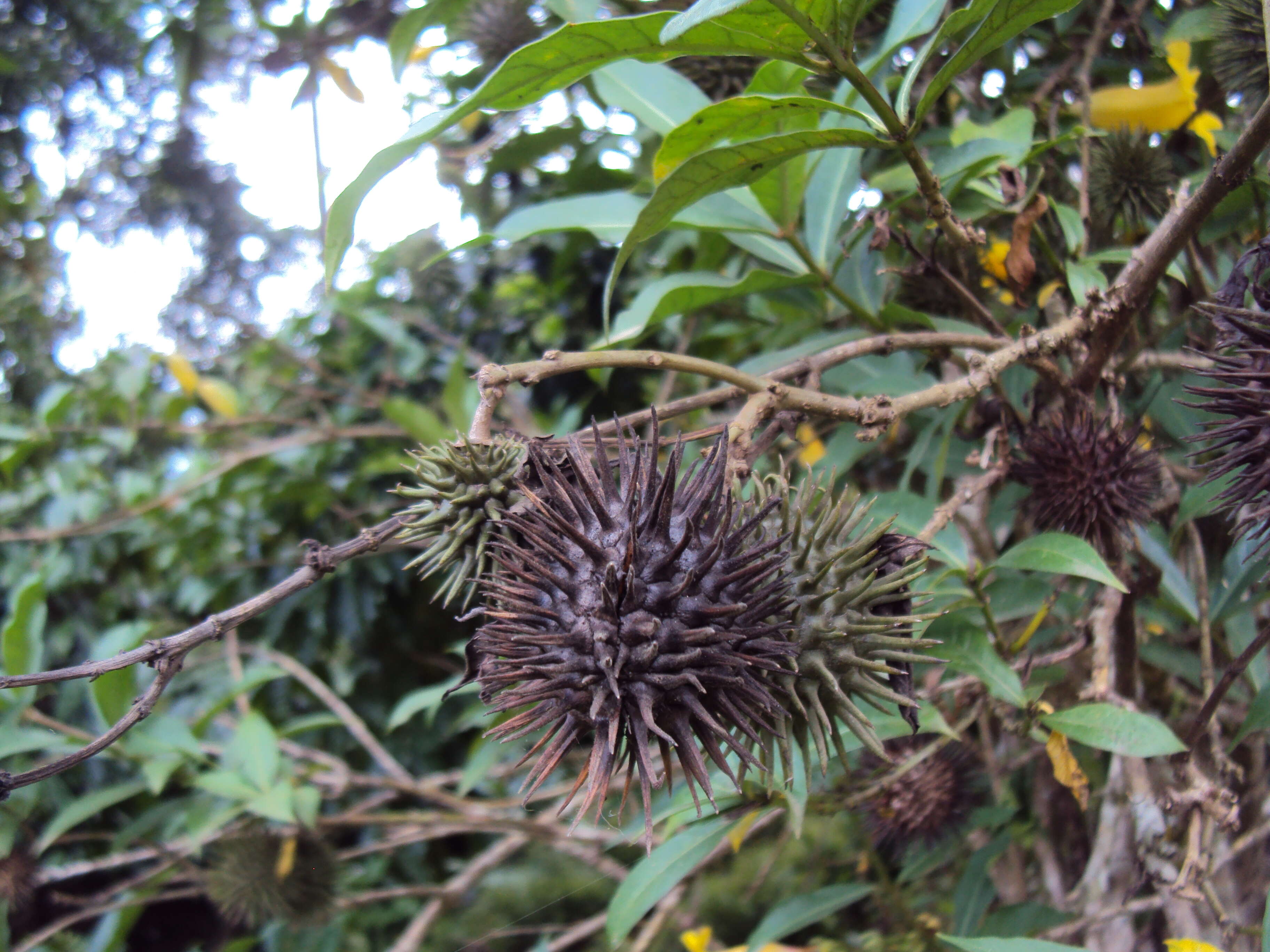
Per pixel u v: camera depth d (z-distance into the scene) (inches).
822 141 9.6
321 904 19.1
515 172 24.1
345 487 25.7
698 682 7.6
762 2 8.6
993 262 14.5
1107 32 14.9
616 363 9.9
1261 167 11.7
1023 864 17.3
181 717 25.0
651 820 7.5
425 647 27.5
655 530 7.9
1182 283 12.9
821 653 8.3
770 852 22.8
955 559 11.5
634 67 14.5
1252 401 8.7
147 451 32.4
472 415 20.0
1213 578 13.5
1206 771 12.8
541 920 24.4
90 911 19.3
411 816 19.6
